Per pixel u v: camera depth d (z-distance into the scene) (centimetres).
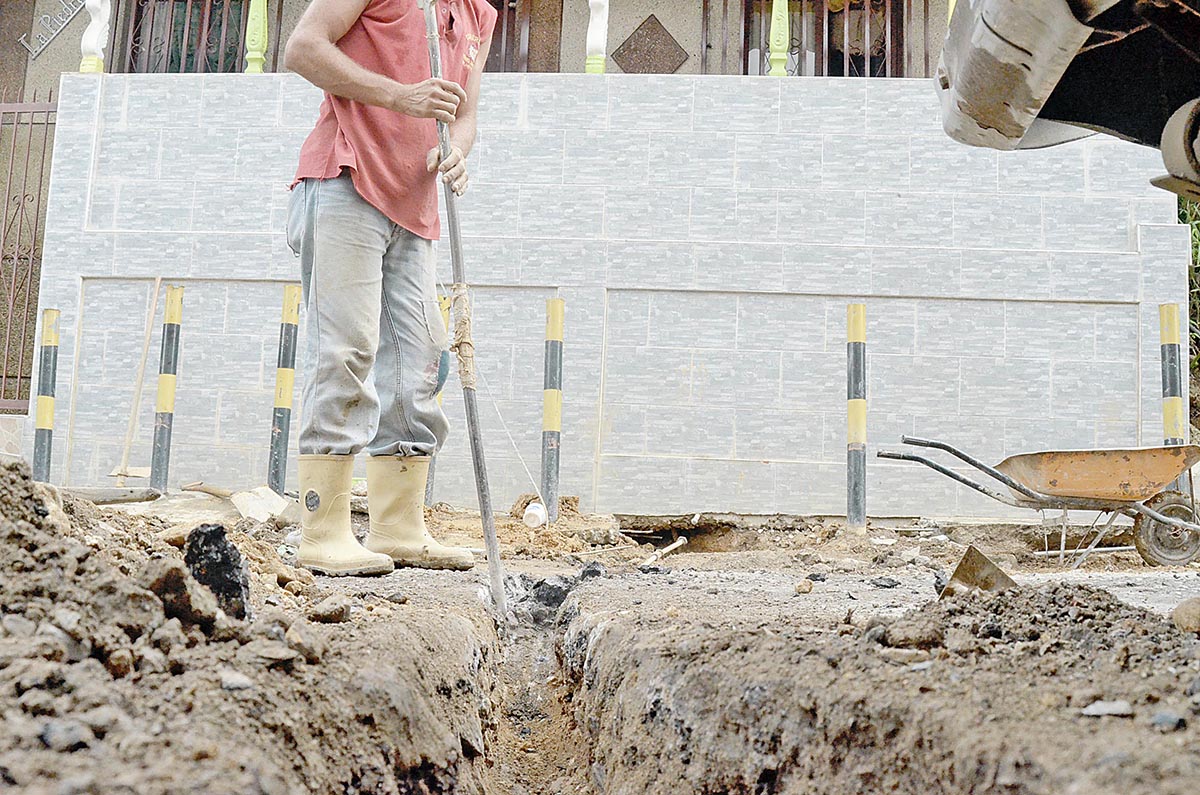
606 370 824
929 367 815
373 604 294
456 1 402
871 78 857
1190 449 609
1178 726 142
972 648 201
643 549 736
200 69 1000
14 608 163
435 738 219
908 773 157
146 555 258
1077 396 808
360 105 370
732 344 823
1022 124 301
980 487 620
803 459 810
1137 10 264
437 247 838
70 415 840
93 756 131
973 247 830
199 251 848
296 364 831
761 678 202
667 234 846
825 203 844
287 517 656
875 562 688
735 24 1149
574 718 315
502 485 811
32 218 1149
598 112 862
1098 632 216
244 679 167
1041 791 130
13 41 1202
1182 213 1022
